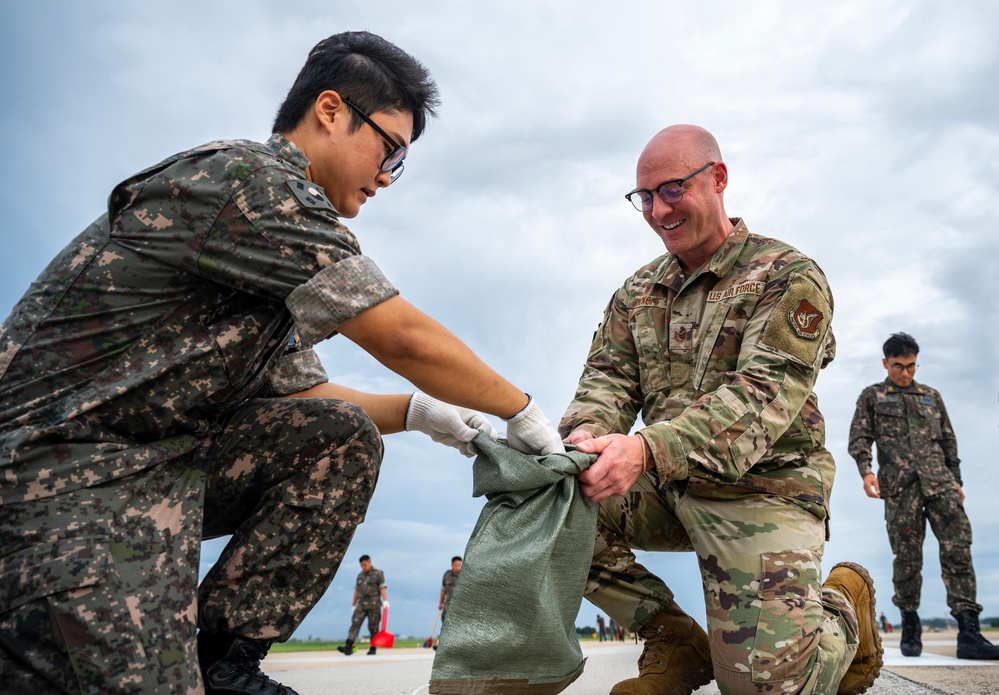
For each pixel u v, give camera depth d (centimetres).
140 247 187
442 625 207
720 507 274
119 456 178
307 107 221
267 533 207
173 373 187
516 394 218
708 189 299
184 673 169
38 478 168
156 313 188
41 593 159
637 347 316
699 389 293
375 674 607
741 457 255
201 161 193
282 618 204
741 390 262
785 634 243
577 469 224
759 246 300
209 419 204
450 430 247
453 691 201
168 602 172
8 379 180
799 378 272
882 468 680
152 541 176
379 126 221
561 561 221
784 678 241
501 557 211
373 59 222
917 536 650
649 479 300
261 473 214
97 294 186
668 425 250
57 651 159
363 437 217
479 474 230
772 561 258
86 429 178
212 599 201
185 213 188
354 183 225
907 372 683
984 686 346
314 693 392
